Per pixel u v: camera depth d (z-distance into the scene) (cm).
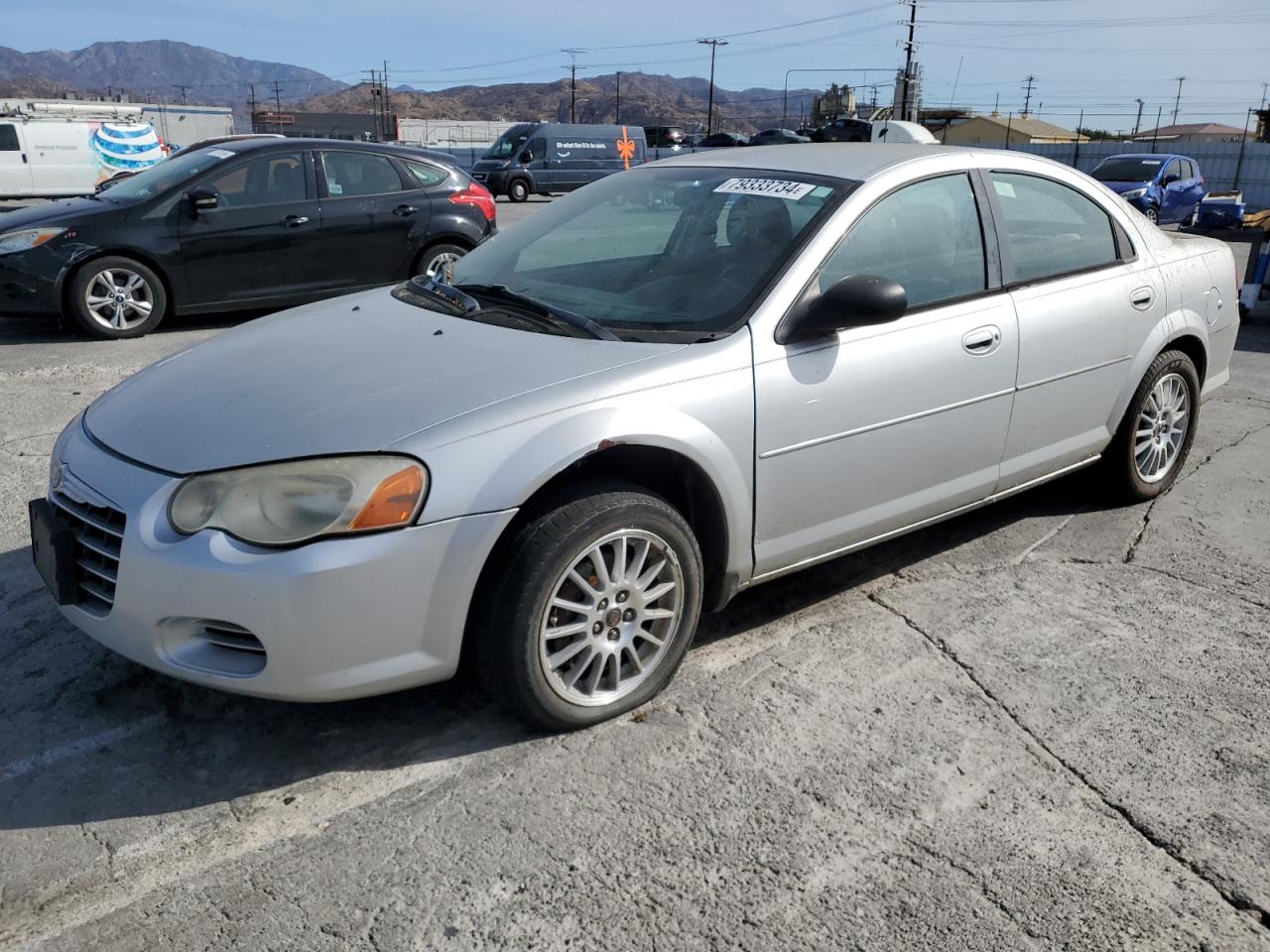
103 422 291
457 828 249
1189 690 311
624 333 304
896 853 241
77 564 273
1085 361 396
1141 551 410
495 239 405
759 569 318
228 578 242
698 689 309
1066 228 401
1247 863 239
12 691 304
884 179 343
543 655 271
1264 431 574
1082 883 233
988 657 329
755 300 310
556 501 269
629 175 411
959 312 351
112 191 840
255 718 292
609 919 221
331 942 215
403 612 253
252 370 299
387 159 883
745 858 239
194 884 230
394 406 267
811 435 313
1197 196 2269
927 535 426
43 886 229
